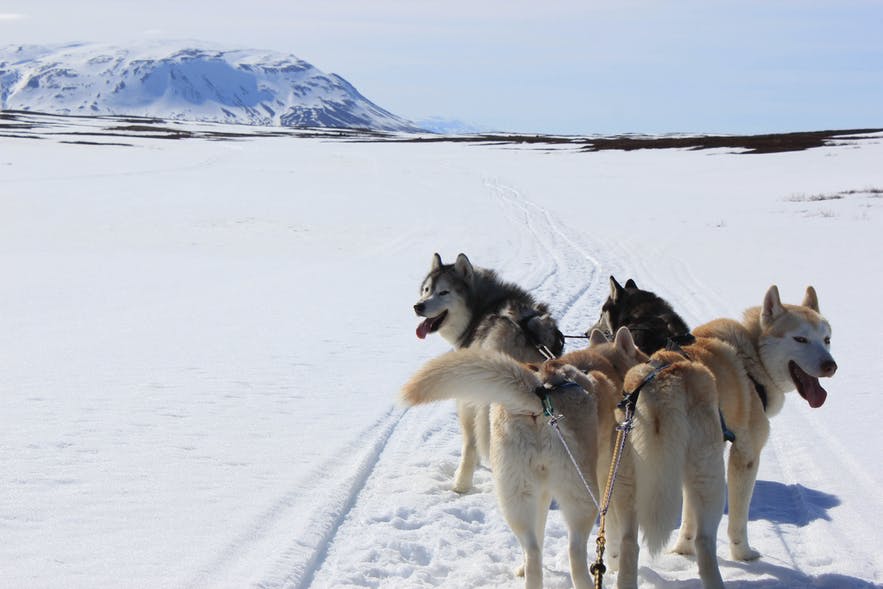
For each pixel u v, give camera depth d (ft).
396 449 22.82
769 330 17.51
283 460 20.95
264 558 15.26
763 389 17.42
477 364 13.79
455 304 24.04
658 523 14.15
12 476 18.72
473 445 20.03
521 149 216.95
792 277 53.72
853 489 20.10
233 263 61.87
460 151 213.66
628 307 20.92
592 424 14.01
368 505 18.74
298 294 48.42
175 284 51.55
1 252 64.80
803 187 111.55
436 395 14.06
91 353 32.27
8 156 161.17
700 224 82.69
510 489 13.91
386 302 46.24
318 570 15.37
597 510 13.84
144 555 15.11
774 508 19.26
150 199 105.81
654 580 15.47
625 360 16.72
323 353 33.53
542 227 84.17
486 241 75.00
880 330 38.29
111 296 46.70
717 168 142.92
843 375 30.68
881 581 15.48
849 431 24.35
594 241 74.02
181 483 18.95
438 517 18.26
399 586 14.87
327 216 93.40
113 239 74.13
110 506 17.37
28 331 36.42
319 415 25.18
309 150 214.90
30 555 14.80
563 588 15.11
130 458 20.45
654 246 69.92
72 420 23.38
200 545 15.67
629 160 168.35
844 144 169.89
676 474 14.16
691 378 14.49
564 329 38.68
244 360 31.86
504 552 16.70
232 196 111.34
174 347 33.81
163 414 24.41
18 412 23.93
